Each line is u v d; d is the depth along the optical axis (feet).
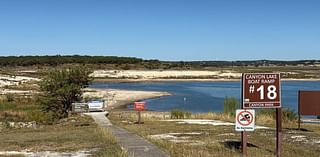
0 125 105.91
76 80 137.69
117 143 58.18
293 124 96.73
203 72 633.61
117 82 488.02
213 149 53.98
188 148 52.95
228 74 604.08
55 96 132.87
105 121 112.47
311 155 51.55
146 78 555.28
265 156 47.55
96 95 256.73
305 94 86.43
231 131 78.18
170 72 628.69
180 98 270.87
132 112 166.71
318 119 104.12
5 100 185.16
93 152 52.31
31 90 271.08
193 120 109.81
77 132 81.92
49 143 62.18
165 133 75.31
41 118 120.78
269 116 110.73
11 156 51.03
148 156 46.16
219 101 249.96
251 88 45.68
